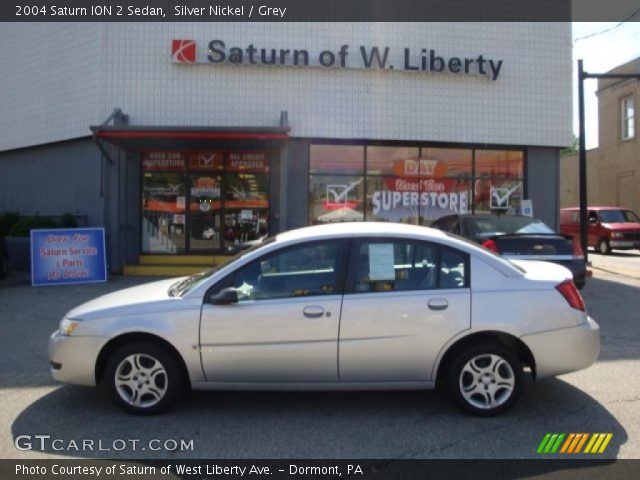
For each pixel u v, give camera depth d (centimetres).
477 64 1383
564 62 1426
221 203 1380
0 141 1647
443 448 414
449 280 472
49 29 1479
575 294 479
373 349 459
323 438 432
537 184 1434
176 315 463
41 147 1536
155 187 1377
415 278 472
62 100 1441
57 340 480
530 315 463
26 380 571
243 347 460
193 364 462
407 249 479
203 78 1330
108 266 1339
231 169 1377
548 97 1420
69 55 1422
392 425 456
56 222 1383
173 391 471
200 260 1362
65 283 1183
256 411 488
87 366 469
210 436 436
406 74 1366
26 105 1552
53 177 1505
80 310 489
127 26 1329
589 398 515
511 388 466
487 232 925
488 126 1395
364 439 430
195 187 1379
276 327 459
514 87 1405
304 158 1358
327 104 1345
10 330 790
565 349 466
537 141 1415
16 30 1587
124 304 477
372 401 511
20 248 1386
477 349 463
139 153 1371
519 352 487
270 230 1377
